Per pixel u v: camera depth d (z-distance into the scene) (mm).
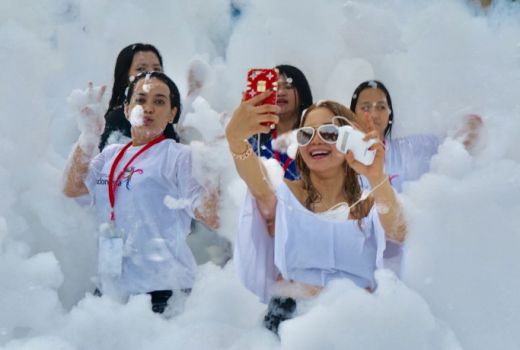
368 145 4254
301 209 4383
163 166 5039
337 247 4375
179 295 4902
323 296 4379
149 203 4957
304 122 4469
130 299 4801
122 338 4605
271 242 4484
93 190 5176
